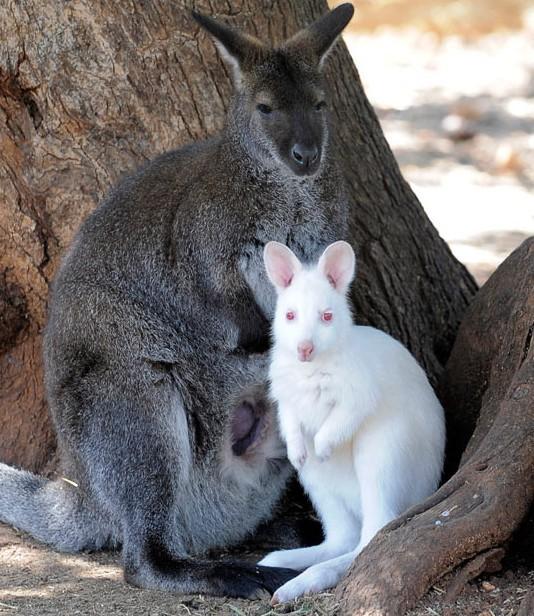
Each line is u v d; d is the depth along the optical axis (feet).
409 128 89.56
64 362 35.32
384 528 28.63
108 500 34.22
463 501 28.55
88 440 34.40
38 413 40.78
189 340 35.22
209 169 34.88
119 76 36.94
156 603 30.96
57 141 37.58
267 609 29.66
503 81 102.06
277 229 34.88
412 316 40.22
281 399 31.53
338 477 32.22
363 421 30.86
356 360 30.48
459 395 37.04
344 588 28.25
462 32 116.37
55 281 36.88
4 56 36.65
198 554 36.37
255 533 37.32
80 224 37.78
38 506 36.60
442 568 27.50
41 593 31.60
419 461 31.94
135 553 33.04
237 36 34.86
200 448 35.58
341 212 36.01
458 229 66.69
